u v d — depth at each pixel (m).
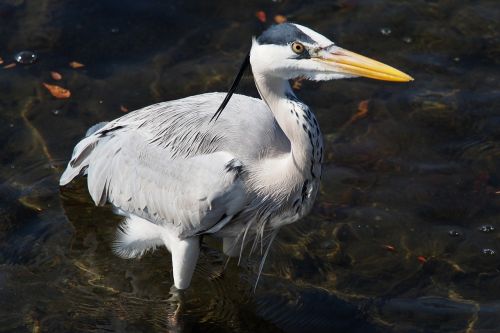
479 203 11.77
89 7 14.77
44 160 12.32
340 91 13.52
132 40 14.24
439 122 12.95
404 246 11.24
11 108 12.95
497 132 12.78
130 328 10.35
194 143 10.21
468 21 14.66
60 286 10.80
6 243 11.27
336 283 10.84
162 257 11.46
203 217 10.12
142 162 10.55
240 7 14.90
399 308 10.43
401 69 13.79
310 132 9.47
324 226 11.55
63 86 13.36
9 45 13.96
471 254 11.10
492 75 13.70
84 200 12.02
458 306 10.41
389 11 14.88
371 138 12.72
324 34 14.35
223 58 13.99
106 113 12.93
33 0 14.80
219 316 10.61
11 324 10.23
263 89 9.48
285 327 10.35
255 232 10.78
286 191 9.96
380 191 11.97
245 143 10.02
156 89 13.38
